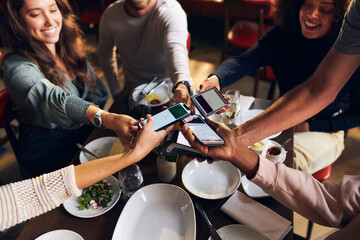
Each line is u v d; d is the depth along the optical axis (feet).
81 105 4.53
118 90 7.79
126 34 6.57
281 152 4.21
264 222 3.33
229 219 3.47
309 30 5.16
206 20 14.17
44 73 5.24
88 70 6.17
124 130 4.06
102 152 4.47
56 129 5.70
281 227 3.27
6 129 5.88
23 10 4.79
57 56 5.76
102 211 3.60
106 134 4.79
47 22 4.96
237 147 2.92
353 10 2.55
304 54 5.59
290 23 5.54
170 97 5.45
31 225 3.50
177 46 5.74
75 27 5.81
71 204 3.69
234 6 8.30
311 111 3.26
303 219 6.41
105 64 7.41
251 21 9.47
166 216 3.54
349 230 2.61
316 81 3.13
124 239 3.31
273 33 5.99
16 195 2.85
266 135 3.33
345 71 2.94
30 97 4.77
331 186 2.95
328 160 5.42
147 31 6.37
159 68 6.97
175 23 5.96
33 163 5.58
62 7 5.45
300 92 3.25
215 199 3.68
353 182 2.84
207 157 3.26
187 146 3.17
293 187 2.83
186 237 3.28
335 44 2.87
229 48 9.66
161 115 3.36
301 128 5.55
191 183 3.87
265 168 2.85
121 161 3.16
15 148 6.10
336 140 5.58
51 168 5.65
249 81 10.51
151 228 3.44
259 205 3.50
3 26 4.98
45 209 3.00
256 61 6.05
